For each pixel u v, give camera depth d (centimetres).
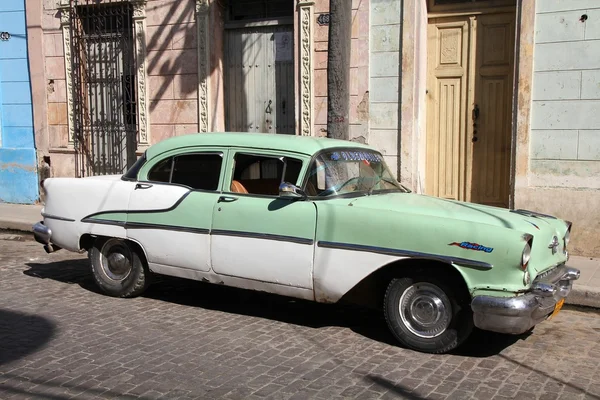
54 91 1199
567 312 638
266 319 578
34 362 452
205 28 1055
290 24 1036
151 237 600
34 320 557
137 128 1134
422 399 399
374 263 493
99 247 646
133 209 611
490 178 925
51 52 1190
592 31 788
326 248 512
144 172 622
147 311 595
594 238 806
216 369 445
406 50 905
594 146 800
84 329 533
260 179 576
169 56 1092
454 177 952
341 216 507
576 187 815
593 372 457
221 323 561
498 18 903
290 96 1052
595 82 792
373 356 481
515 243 445
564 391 418
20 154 1226
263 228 539
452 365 464
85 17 1176
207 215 567
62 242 661
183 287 693
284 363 461
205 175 583
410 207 511
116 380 420
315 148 548
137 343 499
